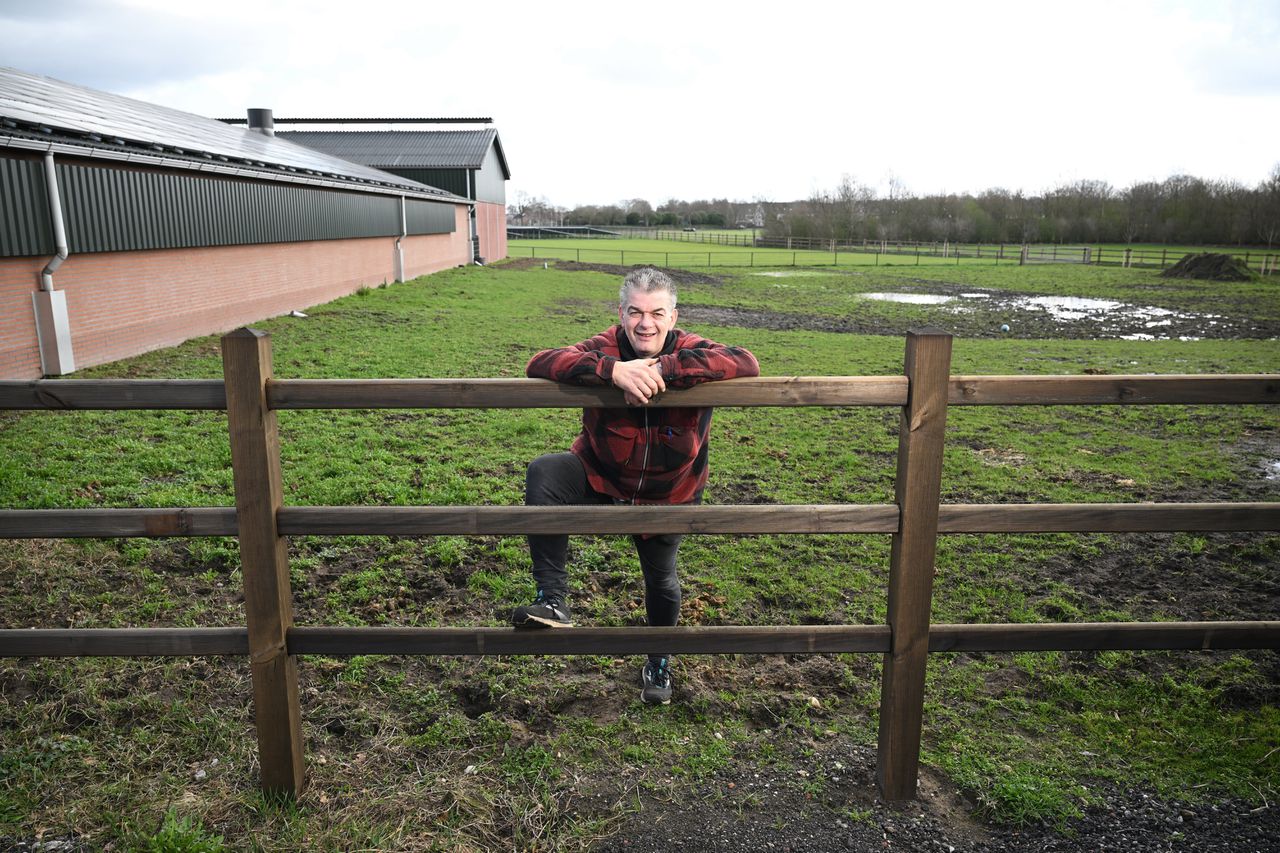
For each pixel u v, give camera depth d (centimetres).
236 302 1677
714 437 855
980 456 812
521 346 1496
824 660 383
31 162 1076
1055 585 483
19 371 1087
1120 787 288
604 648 272
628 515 263
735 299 2956
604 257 5866
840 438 865
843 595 464
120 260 1285
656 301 277
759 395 258
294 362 1242
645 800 279
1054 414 1020
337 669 363
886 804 279
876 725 330
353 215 2389
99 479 642
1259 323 2398
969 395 257
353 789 279
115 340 1277
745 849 256
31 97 1259
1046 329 2238
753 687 358
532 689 350
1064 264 5516
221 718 321
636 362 253
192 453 725
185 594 446
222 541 508
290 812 265
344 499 618
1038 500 676
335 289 2270
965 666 379
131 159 1282
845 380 257
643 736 318
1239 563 522
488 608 439
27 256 1088
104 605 428
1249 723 332
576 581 470
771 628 272
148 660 365
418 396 256
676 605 329
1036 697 354
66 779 280
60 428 798
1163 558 529
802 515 265
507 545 514
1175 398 259
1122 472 762
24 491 608
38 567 470
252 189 1717
